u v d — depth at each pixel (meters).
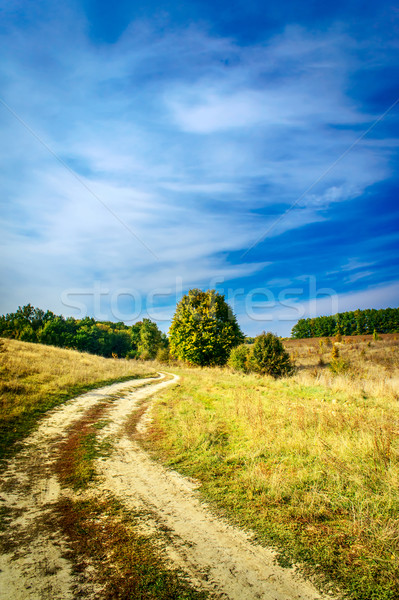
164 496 4.27
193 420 7.98
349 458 4.94
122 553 3.00
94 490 4.41
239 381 16.62
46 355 19.69
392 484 4.04
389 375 16.98
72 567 2.77
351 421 6.57
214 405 10.44
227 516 3.75
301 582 2.64
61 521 3.56
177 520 3.65
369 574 2.70
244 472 4.95
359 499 3.88
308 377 16.33
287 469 4.92
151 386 16.78
